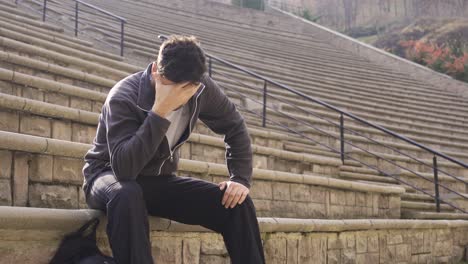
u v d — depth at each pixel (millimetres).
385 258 5383
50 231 2674
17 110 4289
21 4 11008
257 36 19109
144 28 14469
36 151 3299
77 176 3559
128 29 13445
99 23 12164
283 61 16219
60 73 6395
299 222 4316
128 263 2420
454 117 14672
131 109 2645
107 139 2605
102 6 16016
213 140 5980
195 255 3496
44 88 5398
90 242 2707
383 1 32594
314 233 4527
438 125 13711
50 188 3391
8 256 2561
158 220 3137
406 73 18656
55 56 7121
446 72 18328
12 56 6004
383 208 6660
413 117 13398
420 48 20031
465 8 29734
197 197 2883
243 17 21406
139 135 2496
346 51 20359
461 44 22484
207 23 19266
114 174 2568
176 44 2539
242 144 3045
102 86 6828
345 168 7887
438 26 27328
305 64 16547
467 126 14062
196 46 2561
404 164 9797
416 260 5852
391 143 10742
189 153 5762
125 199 2461
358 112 12570
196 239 3514
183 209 2910
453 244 6535
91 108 5812
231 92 10141
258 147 6508
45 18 10641
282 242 4207
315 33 21656
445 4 30375
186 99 2572
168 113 2604
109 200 2498
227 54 14773
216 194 2883
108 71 7719
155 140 2514
